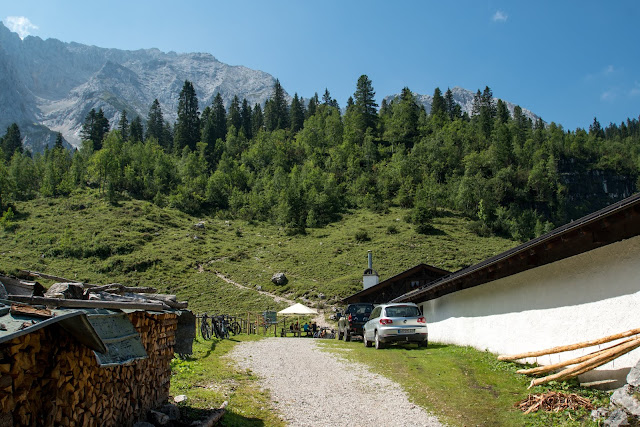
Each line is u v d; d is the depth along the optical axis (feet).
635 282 25.21
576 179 414.62
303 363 41.45
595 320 27.71
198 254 220.84
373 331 53.83
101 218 261.24
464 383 31.78
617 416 19.34
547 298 32.53
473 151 407.44
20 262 187.42
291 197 307.78
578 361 25.94
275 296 165.99
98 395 16.51
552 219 346.33
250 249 238.89
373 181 372.99
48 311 13.37
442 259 208.54
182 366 35.06
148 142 429.38
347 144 430.20
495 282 40.93
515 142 425.28
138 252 213.66
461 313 50.31
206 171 405.39
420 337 50.98
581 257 29.14
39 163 347.56
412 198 327.26
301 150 453.58
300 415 25.20
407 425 23.80
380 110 576.20
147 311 20.29
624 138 551.18
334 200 329.93
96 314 15.70
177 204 315.37
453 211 317.22
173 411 21.43
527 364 33.78
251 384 31.58
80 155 358.43
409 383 32.65
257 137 476.54
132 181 333.83
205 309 149.28
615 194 424.05
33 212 264.31
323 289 166.40
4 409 12.21
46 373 14.07
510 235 274.77
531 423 23.00
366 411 26.30
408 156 397.80
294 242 253.44
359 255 218.18
